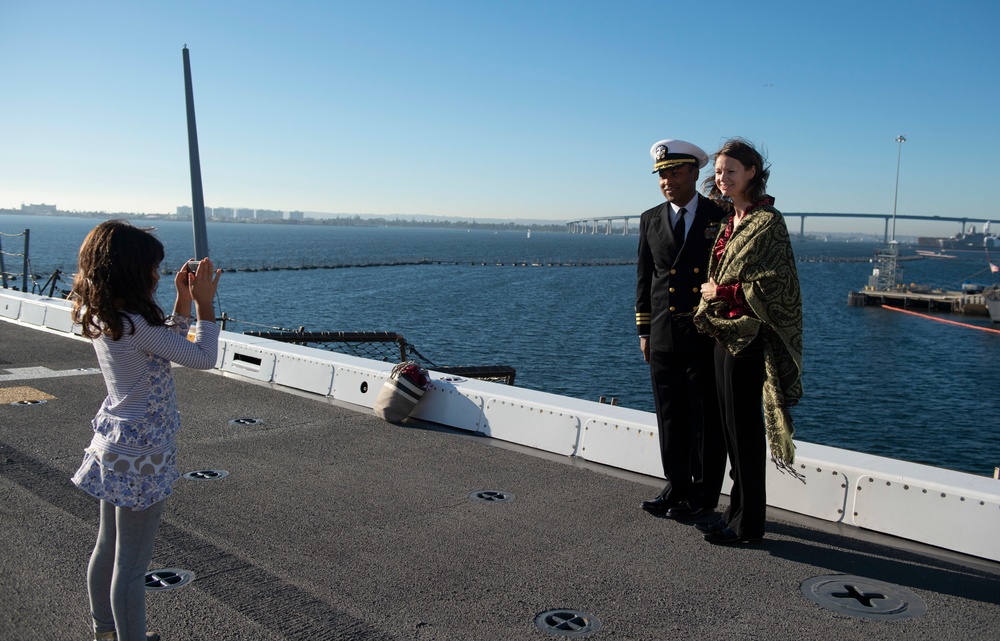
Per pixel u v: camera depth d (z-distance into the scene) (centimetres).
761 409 406
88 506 453
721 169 395
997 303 5406
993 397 2892
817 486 456
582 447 570
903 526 423
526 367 3188
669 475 453
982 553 397
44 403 709
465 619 327
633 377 3014
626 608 339
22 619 320
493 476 527
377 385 717
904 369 3484
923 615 336
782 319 377
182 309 290
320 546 403
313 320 4684
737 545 413
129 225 264
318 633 312
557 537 421
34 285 1803
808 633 319
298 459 559
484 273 10019
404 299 6150
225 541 406
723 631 321
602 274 10462
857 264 16925
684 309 434
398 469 539
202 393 766
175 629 313
